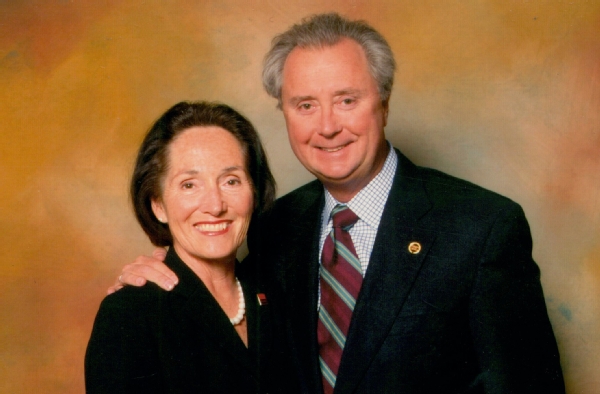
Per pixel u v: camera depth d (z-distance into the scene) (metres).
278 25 3.04
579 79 2.81
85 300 3.28
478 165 2.87
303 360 1.87
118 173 3.20
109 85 3.17
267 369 1.76
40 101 3.19
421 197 1.88
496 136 2.86
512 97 2.85
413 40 2.89
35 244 3.25
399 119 2.89
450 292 1.74
